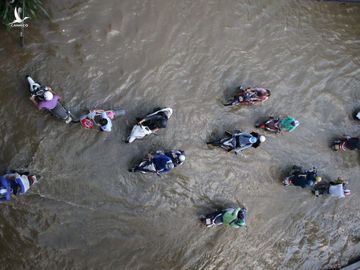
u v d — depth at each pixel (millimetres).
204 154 9562
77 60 8445
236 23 9836
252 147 10000
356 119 11094
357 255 11492
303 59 10547
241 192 9984
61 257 8508
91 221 8703
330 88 10852
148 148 9047
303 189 10672
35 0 7672
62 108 7910
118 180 8836
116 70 8758
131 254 9023
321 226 11008
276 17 10258
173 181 9297
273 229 10453
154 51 9070
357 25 11102
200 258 9641
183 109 9336
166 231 9281
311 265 10969
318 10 10688
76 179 8539
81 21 8453
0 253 8117
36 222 8312
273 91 10219
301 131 10570
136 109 8914
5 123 7996
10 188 7387
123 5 8781
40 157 8266
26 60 8070
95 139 8625
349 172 11211
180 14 9297
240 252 10094
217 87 9648
